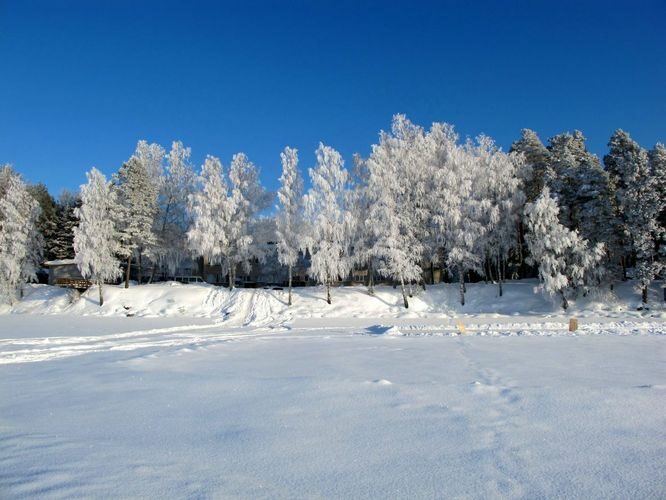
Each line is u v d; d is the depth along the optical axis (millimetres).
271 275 76438
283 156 52719
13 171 70312
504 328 29781
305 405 9664
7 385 12852
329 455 6688
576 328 27453
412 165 48938
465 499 5227
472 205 46500
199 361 16859
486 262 55594
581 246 40719
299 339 25328
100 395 11148
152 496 5328
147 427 8289
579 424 7953
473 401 9703
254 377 13172
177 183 63656
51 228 74375
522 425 7973
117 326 37219
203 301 52375
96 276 53688
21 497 5301
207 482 5750
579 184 44844
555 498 5230
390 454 6699
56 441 7504
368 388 11117
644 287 40688
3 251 56688
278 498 5281
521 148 53500
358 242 50656
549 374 12875
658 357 16297
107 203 55250
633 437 7254
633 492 5352
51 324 39250
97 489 5531
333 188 51000
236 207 55312
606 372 13180
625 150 46125
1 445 7312
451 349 19188
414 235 48844
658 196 39500
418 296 50594
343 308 48312
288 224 51562
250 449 6988
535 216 42188
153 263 61938
